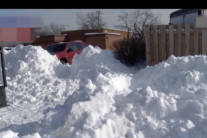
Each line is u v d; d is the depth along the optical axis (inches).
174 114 196.1
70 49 658.8
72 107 194.1
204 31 425.4
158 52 451.5
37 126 210.1
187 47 434.0
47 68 523.2
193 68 264.2
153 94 213.0
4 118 281.9
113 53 505.0
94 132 177.6
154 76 269.6
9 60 553.6
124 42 496.7
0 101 329.4
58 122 200.1
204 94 209.9
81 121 189.3
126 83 269.6
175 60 285.0
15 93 393.4
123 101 210.8
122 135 185.3
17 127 225.9
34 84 430.6
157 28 449.7
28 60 524.4
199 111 192.9
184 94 216.5
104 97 207.3
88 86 231.1
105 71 446.0
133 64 484.4
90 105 198.7
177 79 248.1
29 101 353.7
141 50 484.4
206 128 177.3
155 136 182.1
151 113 196.7
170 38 442.0
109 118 189.9
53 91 391.5
